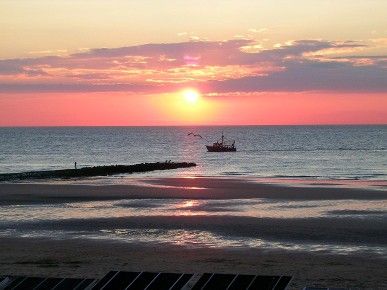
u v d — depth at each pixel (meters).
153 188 66.69
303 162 121.69
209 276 22.89
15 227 40.00
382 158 133.12
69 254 31.83
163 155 158.62
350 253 31.61
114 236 36.78
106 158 148.75
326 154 151.12
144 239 35.78
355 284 25.78
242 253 31.83
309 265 29.08
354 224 40.16
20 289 22.25
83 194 60.69
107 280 22.69
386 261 29.78
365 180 77.69
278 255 31.27
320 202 52.59
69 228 39.56
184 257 31.03
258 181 75.81
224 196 58.12
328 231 37.69
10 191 64.00
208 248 33.16
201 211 47.28
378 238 35.41
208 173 94.38
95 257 31.12
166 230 38.62
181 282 22.52
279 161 125.62
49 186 69.81
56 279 22.59
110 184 72.31
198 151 176.62
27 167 117.75
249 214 45.31
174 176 87.75
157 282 22.81
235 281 22.38
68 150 187.62
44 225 40.78
